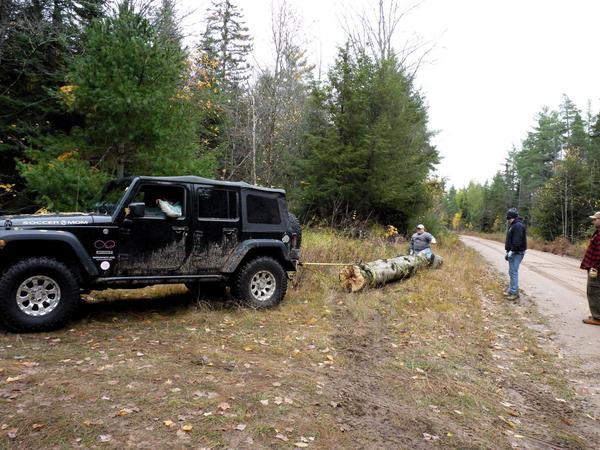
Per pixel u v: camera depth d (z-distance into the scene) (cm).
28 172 808
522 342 639
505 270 1549
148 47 876
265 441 302
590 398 451
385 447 313
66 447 273
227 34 2653
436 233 2408
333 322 648
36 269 491
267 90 1825
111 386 364
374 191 1670
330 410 363
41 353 429
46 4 1231
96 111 868
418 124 2136
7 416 303
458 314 762
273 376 421
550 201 3406
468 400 414
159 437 294
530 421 392
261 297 680
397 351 545
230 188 655
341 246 1155
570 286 1197
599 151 3859
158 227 584
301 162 1728
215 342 506
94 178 844
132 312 615
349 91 1694
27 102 1195
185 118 967
